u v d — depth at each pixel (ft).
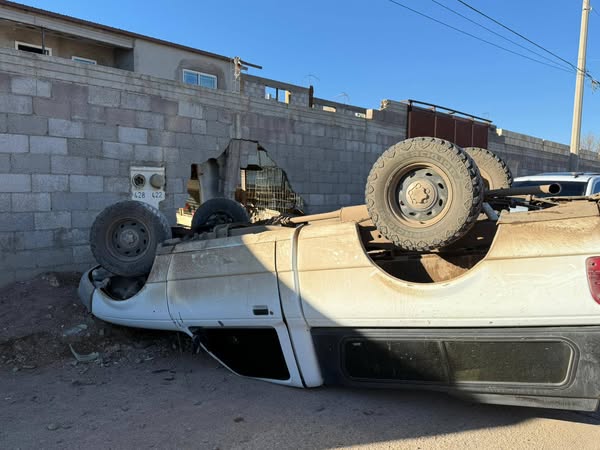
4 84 21.65
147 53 48.91
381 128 40.96
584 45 57.36
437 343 10.79
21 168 22.26
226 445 10.45
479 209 10.51
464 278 10.44
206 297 13.75
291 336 12.57
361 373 11.87
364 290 11.43
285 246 12.48
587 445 10.16
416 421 11.37
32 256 22.71
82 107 24.08
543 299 9.66
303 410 12.06
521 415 11.60
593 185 24.38
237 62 35.40
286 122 33.76
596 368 9.32
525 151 61.98
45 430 11.22
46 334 16.92
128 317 15.71
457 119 49.39
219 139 30.01
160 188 27.25
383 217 11.27
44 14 41.39
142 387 13.91
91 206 24.54
